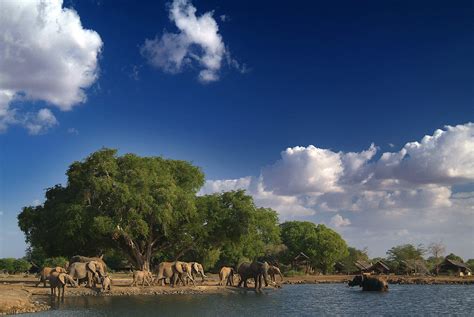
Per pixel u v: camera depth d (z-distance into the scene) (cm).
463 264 12175
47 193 6981
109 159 6531
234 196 7225
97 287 5422
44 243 6575
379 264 12512
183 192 6581
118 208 6066
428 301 4978
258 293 5888
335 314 3772
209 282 7075
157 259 9662
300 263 13800
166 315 3550
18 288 5097
